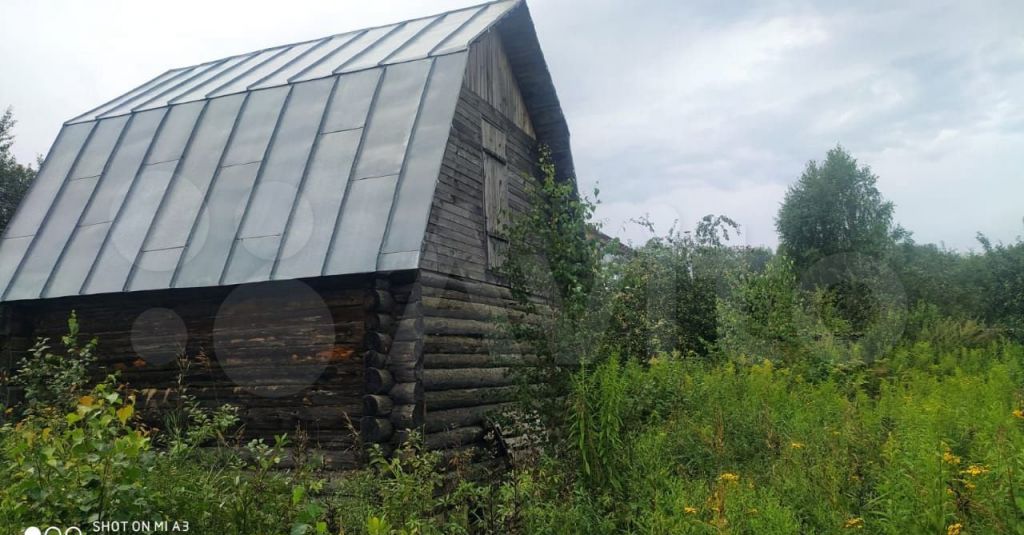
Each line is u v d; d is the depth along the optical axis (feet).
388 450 26.81
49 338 33.73
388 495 20.99
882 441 24.76
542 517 20.76
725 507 19.33
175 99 40.81
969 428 23.56
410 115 32.60
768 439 26.12
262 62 45.57
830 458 22.99
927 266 81.30
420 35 41.47
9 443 19.74
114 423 20.58
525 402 26.71
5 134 87.51
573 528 20.66
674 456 25.98
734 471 24.76
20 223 37.50
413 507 20.52
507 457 30.40
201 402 30.89
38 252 35.47
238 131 36.29
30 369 30.37
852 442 23.98
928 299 71.92
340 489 24.36
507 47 42.39
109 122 41.04
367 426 26.78
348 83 35.94
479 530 23.12
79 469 15.89
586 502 21.90
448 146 34.47
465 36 37.60
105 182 37.47
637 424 26.61
